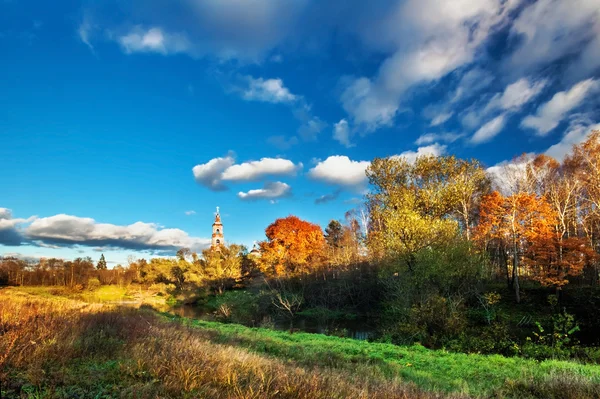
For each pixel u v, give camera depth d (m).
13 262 69.69
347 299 45.75
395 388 7.64
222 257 68.00
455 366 13.38
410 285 25.53
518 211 33.88
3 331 8.37
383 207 35.59
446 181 35.28
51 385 5.77
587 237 34.16
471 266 25.50
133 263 93.44
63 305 15.52
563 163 39.34
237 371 7.55
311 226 62.09
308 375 7.88
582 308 26.80
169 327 14.08
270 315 39.31
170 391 6.07
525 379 10.01
